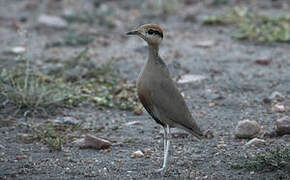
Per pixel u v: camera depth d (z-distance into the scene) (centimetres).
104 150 1084
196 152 1073
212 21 2128
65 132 1193
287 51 1822
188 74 1608
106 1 2491
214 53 1814
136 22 2198
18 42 1920
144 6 2406
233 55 1791
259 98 1420
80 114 1311
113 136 1175
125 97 1410
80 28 2123
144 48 1877
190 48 1873
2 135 1166
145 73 982
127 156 1058
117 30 2108
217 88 1499
